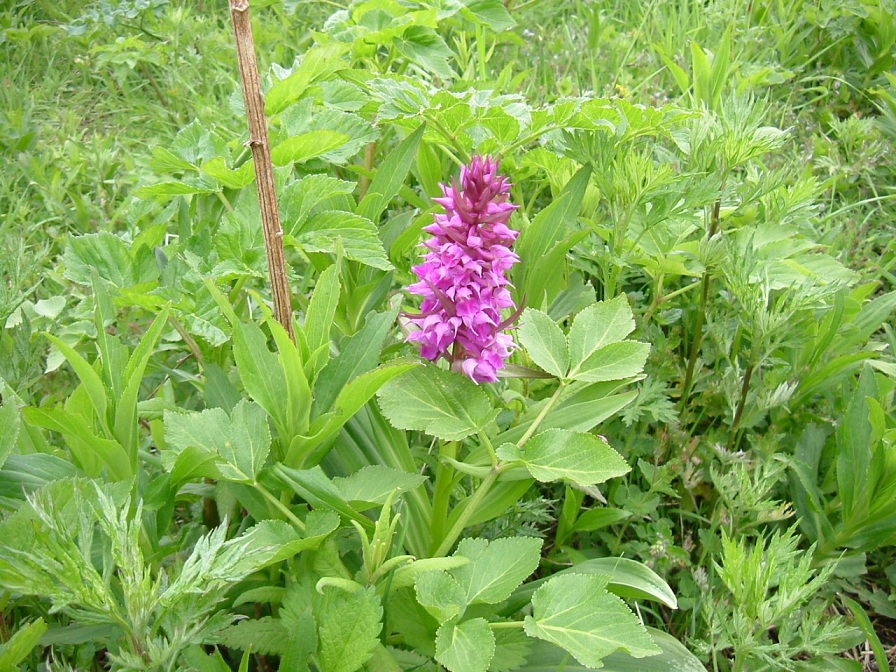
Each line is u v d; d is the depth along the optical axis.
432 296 0.44
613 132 0.64
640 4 1.29
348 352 0.46
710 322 0.68
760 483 0.55
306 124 0.63
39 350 0.52
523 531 0.55
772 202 0.72
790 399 0.66
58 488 0.38
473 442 0.55
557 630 0.37
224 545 0.36
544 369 0.46
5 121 0.98
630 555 0.59
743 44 1.12
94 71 1.09
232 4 0.38
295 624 0.40
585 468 0.41
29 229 0.77
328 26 0.82
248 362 0.42
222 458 0.41
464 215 0.42
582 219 0.65
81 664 0.44
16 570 0.32
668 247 0.68
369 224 0.53
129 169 0.91
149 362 0.55
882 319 0.70
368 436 0.49
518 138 0.68
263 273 0.52
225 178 0.58
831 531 0.58
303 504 0.45
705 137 0.69
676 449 0.64
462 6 0.81
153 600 0.33
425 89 0.66
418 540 0.49
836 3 1.15
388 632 0.43
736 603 0.51
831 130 1.07
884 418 0.61
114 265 0.55
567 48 1.16
